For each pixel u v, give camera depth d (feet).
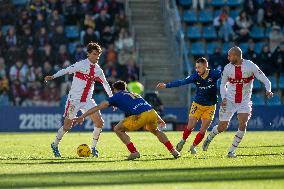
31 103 244.63
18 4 267.59
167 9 269.85
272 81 257.96
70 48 258.57
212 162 100.58
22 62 248.73
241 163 98.68
